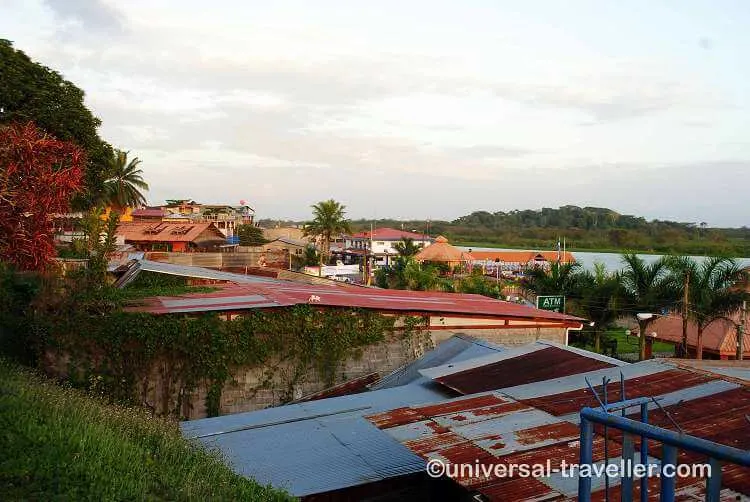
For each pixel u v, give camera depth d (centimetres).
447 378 1324
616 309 2938
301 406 1256
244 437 1044
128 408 1275
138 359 1560
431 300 2173
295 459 919
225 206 9469
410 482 914
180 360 1592
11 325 1501
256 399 1652
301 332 1692
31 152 1517
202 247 5306
